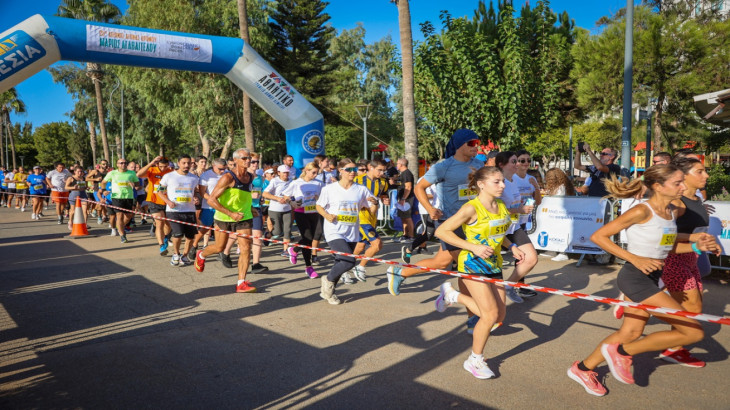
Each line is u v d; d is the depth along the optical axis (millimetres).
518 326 4762
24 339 4445
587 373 3352
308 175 7285
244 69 12164
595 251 7633
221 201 6238
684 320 3152
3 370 3740
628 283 3354
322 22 38156
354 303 5660
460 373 3646
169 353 4078
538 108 12102
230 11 27875
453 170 5184
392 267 5328
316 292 6199
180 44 11328
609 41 17875
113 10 31906
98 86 31672
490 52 11758
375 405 3137
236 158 6234
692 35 16781
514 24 11836
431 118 12531
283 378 3568
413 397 3250
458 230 4793
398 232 11602
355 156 41031
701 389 3361
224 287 6465
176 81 29297
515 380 3518
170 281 6824
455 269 7621
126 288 6406
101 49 10414
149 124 42031
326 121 40438
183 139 40344
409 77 11484
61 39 9945
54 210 20359
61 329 4723
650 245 3287
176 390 3371
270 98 12578
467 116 11898
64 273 7391
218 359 3941
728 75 16797
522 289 5711
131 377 3596
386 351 4102
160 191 7867
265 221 11703
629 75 10000
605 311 5215
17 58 9492
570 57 18453
